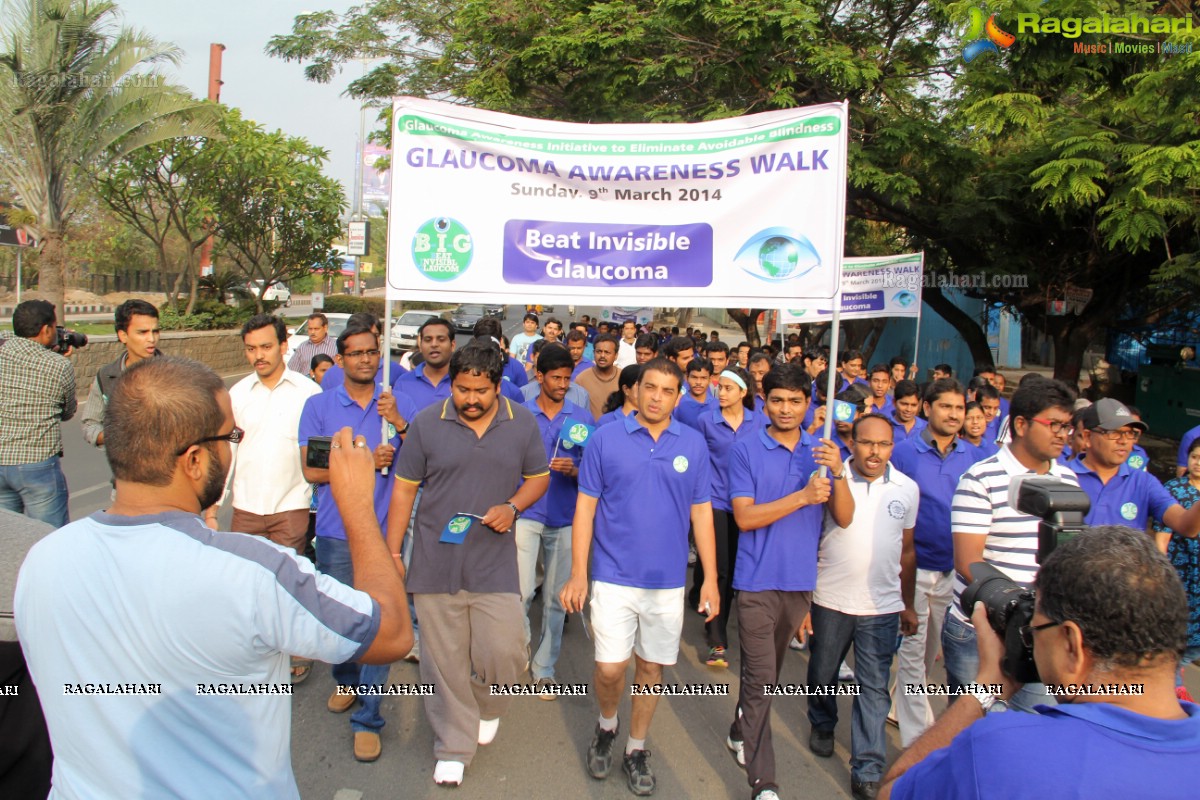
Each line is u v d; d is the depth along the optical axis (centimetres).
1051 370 2456
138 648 158
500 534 369
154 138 1543
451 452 358
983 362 1391
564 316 3641
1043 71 920
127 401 164
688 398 641
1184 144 808
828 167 383
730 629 605
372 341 427
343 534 403
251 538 167
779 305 391
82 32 1383
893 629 372
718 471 548
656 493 358
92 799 161
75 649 159
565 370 496
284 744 175
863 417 380
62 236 1491
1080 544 148
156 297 3281
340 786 359
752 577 365
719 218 397
